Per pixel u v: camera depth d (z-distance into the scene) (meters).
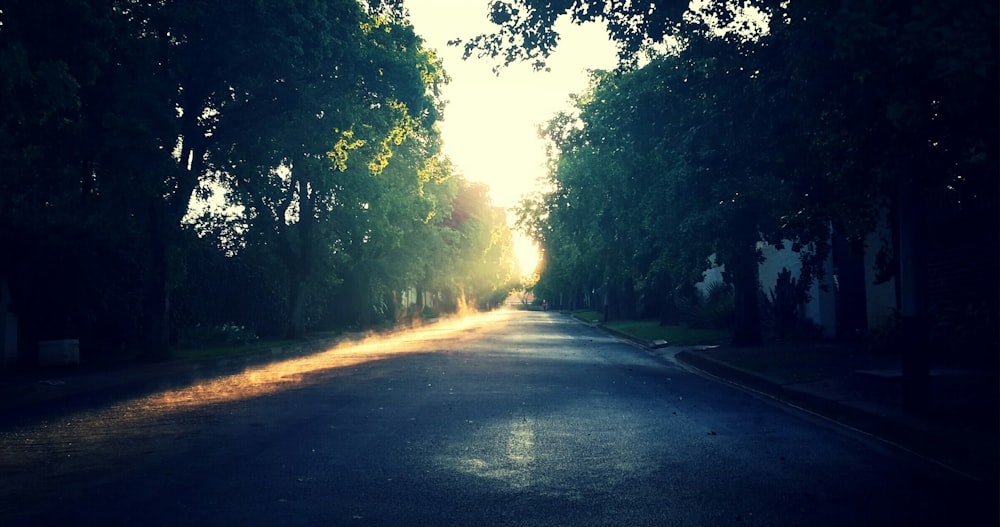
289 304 34.91
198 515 5.87
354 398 13.02
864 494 6.45
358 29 22.97
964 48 6.71
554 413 11.16
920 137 9.15
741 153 13.64
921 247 9.88
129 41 19.19
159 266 22.70
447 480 6.96
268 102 23.77
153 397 13.97
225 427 10.09
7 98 13.30
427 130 27.02
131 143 18.78
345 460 7.86
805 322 26.62
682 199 20.75
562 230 43.38
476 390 14.15
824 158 10.52
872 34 7.11
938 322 16.39
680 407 11.87
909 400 9.80
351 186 33.59
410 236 46.88
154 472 7.41
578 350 26.56
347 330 44.34
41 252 21.20
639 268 31.05
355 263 41.69
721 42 12.20
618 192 27.39
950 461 7.74
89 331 25.14
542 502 6.19
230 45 20.97
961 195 13.13
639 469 7.40
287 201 34.19
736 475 7.14
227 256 33.75
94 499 6.40
